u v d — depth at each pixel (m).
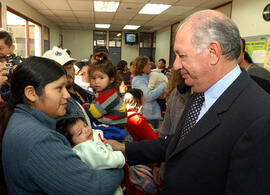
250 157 0.55
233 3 4.36
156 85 2.90
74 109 1.08
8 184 0.65
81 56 9.91
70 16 6.68
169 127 1.46
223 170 0.64
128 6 5.27
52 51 1.30
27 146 0.61
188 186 0.72
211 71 0.70
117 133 1.28
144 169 1.36
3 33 1.67
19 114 0.70
